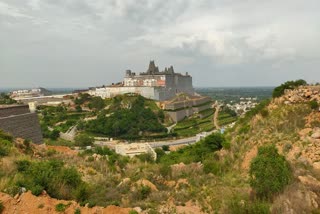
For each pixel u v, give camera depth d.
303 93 39.69
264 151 22.00
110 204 19.77
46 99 195.62
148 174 31.31
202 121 180.62
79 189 20.61
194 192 23.58
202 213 19.70
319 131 29.83
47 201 18.20
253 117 48.00
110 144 127.31
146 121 161.75
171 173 32.34
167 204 21.20
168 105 182.00
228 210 18.75
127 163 45.22
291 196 18.55
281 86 46.66
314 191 20.00
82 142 117.50
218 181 27.23
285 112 38.06
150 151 91.12
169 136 150.12
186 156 52.44
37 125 63.75
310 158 26.61
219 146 52.56
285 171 20.55
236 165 33.81
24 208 17.58
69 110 173.88
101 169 34.84
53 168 22.67
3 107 55.03
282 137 32.69
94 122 153.75
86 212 18.06
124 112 166.25
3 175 21.50
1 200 17.45
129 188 25.03
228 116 196.50
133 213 18.59
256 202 18.81
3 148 32.19
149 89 199.00
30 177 20.75
